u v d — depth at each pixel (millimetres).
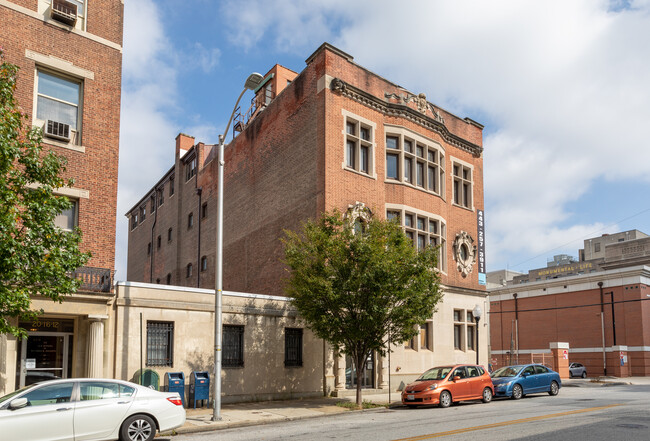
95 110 18531
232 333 19984
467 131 32250
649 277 44781
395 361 24656
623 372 42594
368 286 18109
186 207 39094
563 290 47812
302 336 21969
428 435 11773
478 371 20250
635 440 10891
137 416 11180
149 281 44250
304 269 18578
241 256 29922
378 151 25891
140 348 17344
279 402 20125
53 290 11828
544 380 22906
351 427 13680
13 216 10938
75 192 17562
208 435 13023
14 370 15352
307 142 25094
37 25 17625
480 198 32375
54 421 10328
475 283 30672
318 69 24984
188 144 41750
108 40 19266
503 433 11906
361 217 24141
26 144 12172
